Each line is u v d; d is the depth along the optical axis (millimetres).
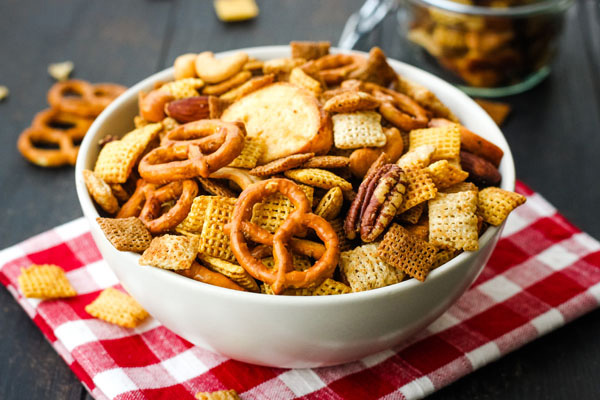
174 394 395
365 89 420
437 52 593
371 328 360
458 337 422
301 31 674
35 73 626
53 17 685
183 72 438
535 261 466
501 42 566
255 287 365
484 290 449
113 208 393
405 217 373
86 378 408
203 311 358
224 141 374
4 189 533
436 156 392
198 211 368
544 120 588
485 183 403
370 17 640
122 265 365
